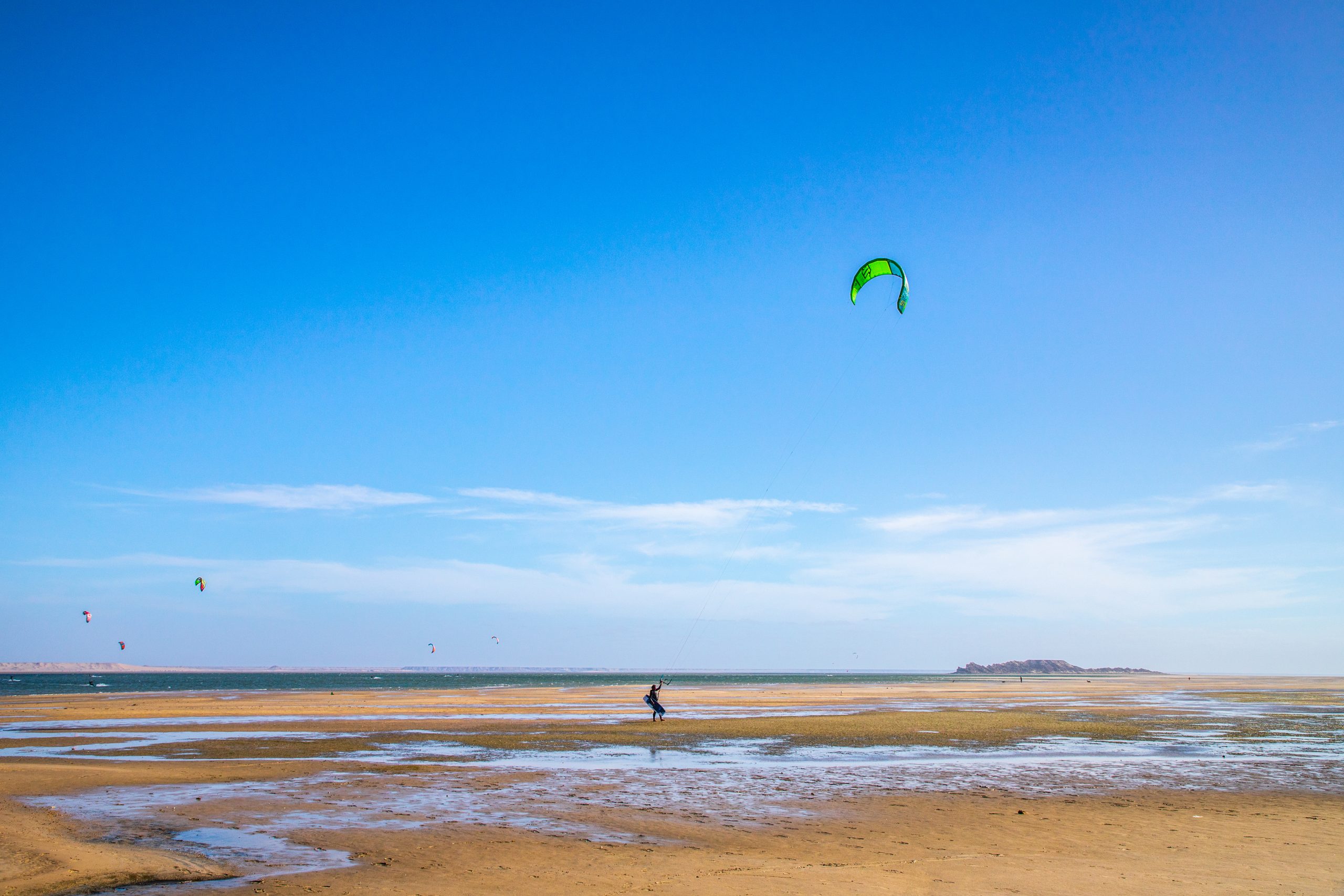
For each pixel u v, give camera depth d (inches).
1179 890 395.9
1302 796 677.3
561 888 393.7
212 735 1110.4
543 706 1861.5
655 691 1439.5
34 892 379.9
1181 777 768.3
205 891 386.6
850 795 662.5
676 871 426.9
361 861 444.1
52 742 1025.5
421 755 903.7
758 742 1069.8
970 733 1199.6
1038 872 429.7
